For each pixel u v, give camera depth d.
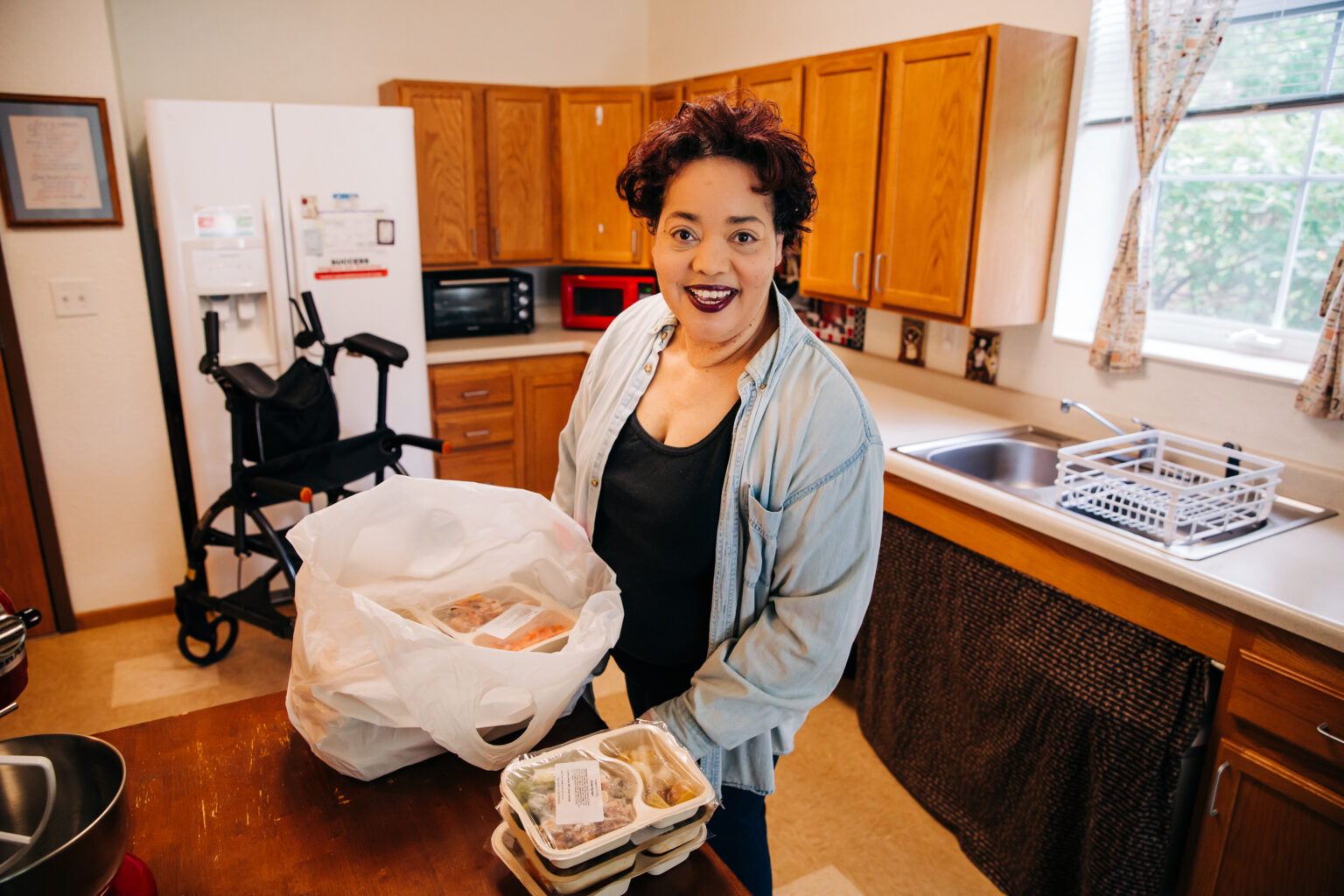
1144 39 2.06
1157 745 1.62
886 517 2.29
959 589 2.04
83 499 2.88
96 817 0.70
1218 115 2.14
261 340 2.91
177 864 0.84
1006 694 1.91
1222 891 1.56
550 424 3.77
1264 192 2.10
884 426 2.49
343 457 2.64
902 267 2.47
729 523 1.06
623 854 0.78
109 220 2.71
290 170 2.78
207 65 3.30
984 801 1.98
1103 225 2.38
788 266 3.34
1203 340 2.26
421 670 0.87
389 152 2.93
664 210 1.01
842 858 2.00
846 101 2.55
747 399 1.04
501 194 3.64
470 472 3.64
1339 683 1.36
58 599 2.90
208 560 2.97
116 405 2.86
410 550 1.08
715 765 1.10
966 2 2.58
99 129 2.63
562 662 0.93
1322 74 1.93
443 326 3.71
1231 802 1.52
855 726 2.50
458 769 0.98
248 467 2.62
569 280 3.90
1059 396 2.46
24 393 2.71
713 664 1.05
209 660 2.76
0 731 2.41
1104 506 1.93
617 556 1.18
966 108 2.20
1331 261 2.00
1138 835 1.63
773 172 0.94
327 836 0.88
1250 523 1.73
